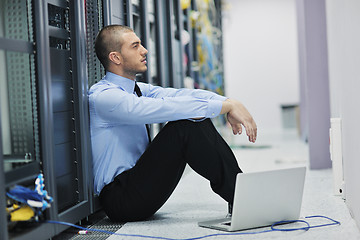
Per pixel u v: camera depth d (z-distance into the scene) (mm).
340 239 2389
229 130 9281
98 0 3201
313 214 2969
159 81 4832
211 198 3631
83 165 2768
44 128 2340
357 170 2598
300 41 8180
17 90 2377
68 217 2535
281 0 11586
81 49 2748
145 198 2789
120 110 2727
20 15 2379
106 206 2873
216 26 8984
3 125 2406
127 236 2578
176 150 2709
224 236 2488
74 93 2732
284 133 10430
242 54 11781
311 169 4984
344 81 3225
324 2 4961
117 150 2883
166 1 5133
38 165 2285
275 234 2500
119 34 2865
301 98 8250
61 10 2674
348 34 2889
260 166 5535
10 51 2254
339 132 3545
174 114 2680
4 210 2006
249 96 11820
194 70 6758
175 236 2535
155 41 4801
